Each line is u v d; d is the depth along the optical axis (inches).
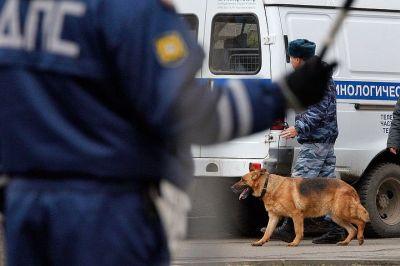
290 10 905.5
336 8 919.0
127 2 195.5
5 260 208.8
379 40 949.2
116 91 198.1
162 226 202.7
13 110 199.0
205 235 826.2
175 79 192.4
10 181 203.8
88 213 195.8
